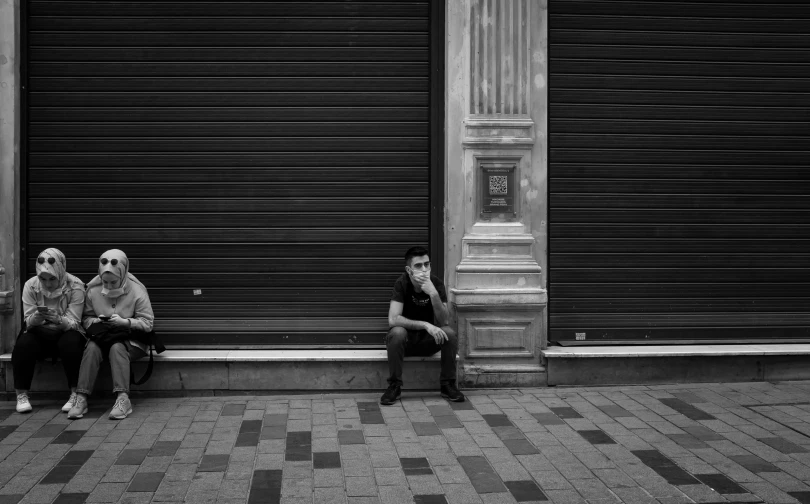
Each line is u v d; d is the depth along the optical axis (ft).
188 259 20.47
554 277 20.95
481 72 20.49
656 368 20.68
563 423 17.06
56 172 20.20
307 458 14.70
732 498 12.60
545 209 20.70
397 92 20.65
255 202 20.53
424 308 19.75
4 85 19.72
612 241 21.08
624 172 21.08
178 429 16.72
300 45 20.53
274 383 19.94
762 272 21.39
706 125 21.25
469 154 20.45
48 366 19.54
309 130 20.57
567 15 20.81
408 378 20.18
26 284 18.54
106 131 20.29
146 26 20.29
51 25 20.11
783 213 21.39
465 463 14.39
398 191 20.67
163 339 20.40
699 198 21.27
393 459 14.64
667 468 14.05
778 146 21.44
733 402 18.71
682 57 21.17
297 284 20.63
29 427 16.92
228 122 20.48
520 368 20.45
